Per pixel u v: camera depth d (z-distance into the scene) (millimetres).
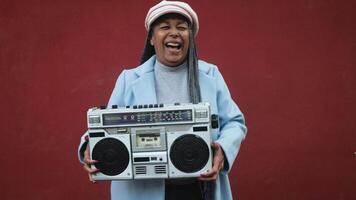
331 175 3908
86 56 3941
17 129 3977
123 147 2189
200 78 2426
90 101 3951
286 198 3926
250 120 3900
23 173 3984
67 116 3959
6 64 3957
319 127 3898
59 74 3955
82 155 2355
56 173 3979
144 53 2580
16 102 3967
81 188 3975
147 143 2195
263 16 3865
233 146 2281
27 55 3957
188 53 2406
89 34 3936
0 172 3977
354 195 3904
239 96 3895
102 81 3943
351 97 3885
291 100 3895
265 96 3895
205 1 3873
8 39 3955
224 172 2311
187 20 2381
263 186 3924
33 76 3959
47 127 3967
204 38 3887
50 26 3938
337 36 3863
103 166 2199
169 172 2178
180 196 2342
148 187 2338
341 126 3893
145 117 2182
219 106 2445
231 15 3873
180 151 2160
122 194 2389
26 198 4000
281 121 3906
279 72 3885
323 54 3871
